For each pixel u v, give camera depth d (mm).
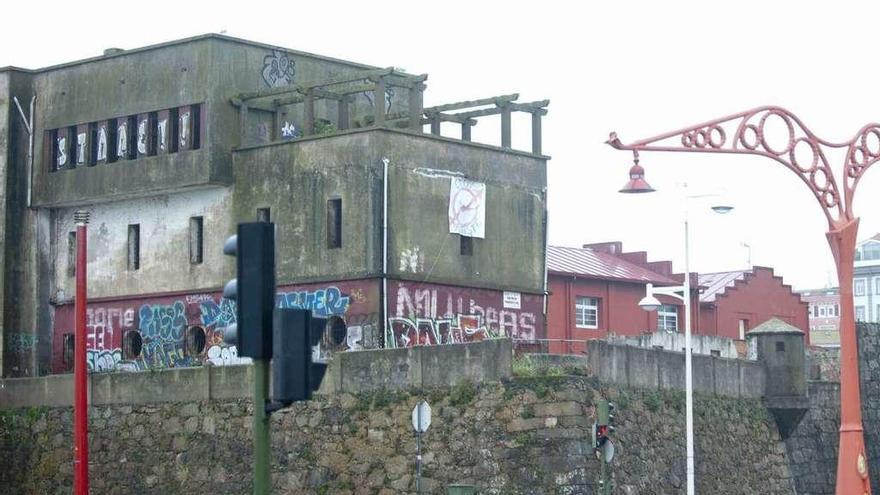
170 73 47562
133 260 49594
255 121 47781
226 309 46844
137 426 43031
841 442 31516
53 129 50719
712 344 52812
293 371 15227
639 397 38062
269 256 15547
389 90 50531
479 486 35719
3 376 50281
